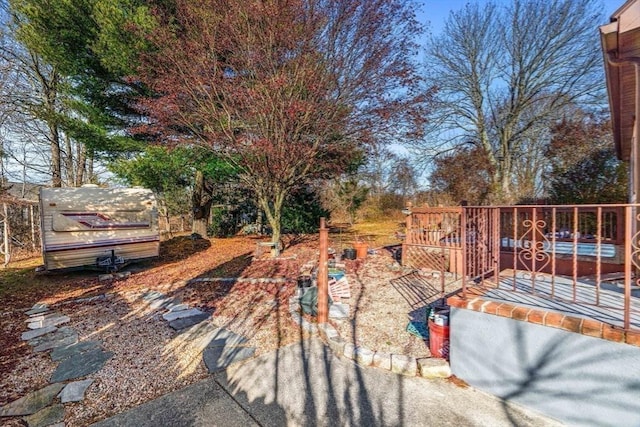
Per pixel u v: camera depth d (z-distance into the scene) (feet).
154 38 24.61
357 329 12.64
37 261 29.30
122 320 14.44
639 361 6.15
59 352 11.31
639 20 9.39
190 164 32.42
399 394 8.52
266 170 25.73
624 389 6.32
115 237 25.13
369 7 25.71
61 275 23.52
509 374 8.02
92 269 24.45
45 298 18.07
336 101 26.86
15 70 32.83
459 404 8.04
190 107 26.35
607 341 6.53
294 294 17.83
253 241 39.81
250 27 24.54
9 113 29.63
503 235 21.83
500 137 47.14
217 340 12.06
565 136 37.19
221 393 8.71
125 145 29.09
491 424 7.26
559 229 21.06
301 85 25.18
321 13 25.35
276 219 29.25
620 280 11.48
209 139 26.81
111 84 28.94
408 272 22.74
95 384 9.22
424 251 23.40
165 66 25.89
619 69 12.04
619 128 18.40
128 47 25.39
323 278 12.76
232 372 9.77
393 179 70.33
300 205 47.37
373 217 69.82
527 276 12.21
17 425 7.53
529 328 7.68
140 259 26.84
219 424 7.49
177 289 19.40
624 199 31.48
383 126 27.66
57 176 40.70
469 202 42.14
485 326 8.48
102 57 25.55
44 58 26.55
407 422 7.41
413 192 65.31
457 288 18.30
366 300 16.44
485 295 9.43
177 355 10.92
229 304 16.38
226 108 24.98
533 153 45.70
